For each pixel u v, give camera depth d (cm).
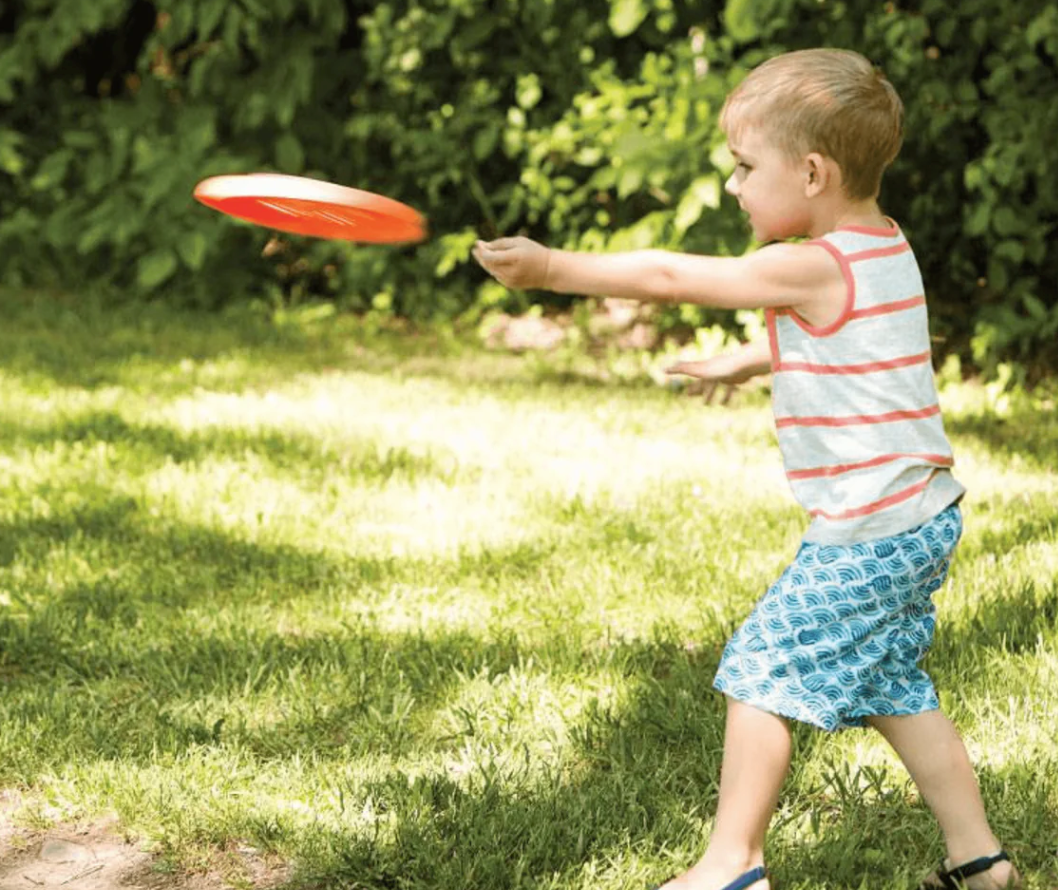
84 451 634
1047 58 816
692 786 354
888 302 287
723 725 377
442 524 549
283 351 880
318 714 391
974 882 300
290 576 495
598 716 382
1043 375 819
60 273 1055
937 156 855
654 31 908
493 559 507
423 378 812
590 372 841
